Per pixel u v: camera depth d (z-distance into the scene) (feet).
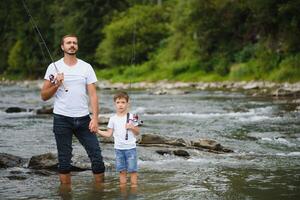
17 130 38.75
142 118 49.73
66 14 207.21
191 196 18.83
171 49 143.33
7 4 247.50
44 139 33.58
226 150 29.73
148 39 157.99
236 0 120.06
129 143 21.39
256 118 48.73
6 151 28.58
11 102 75.05
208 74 120.57
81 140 21.80
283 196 18.72
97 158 21.52
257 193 19.24
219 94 85.61
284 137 35.70
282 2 103.60
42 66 221.25
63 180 21.17
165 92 91.97
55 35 208.95
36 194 19.30
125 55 157.07
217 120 47.39
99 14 192.95
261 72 104.99
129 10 172.96
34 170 23.79
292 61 100.01
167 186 20.54
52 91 20.95
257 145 32.24
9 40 256.32
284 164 25.43
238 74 109.09
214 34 122.93
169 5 168.04
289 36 105.29
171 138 31.71
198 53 127.24
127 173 23.45
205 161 26.48
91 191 19.76
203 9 120.57
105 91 109.81
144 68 142.20
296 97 73.82
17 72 244.42
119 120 21.66
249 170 23.86
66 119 21.18
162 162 26.16
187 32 133.08
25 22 230.27
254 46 116.98
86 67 21.54
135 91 104.32
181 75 126.41
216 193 19.27
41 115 52.75
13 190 19.93
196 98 77.71
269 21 108.88
